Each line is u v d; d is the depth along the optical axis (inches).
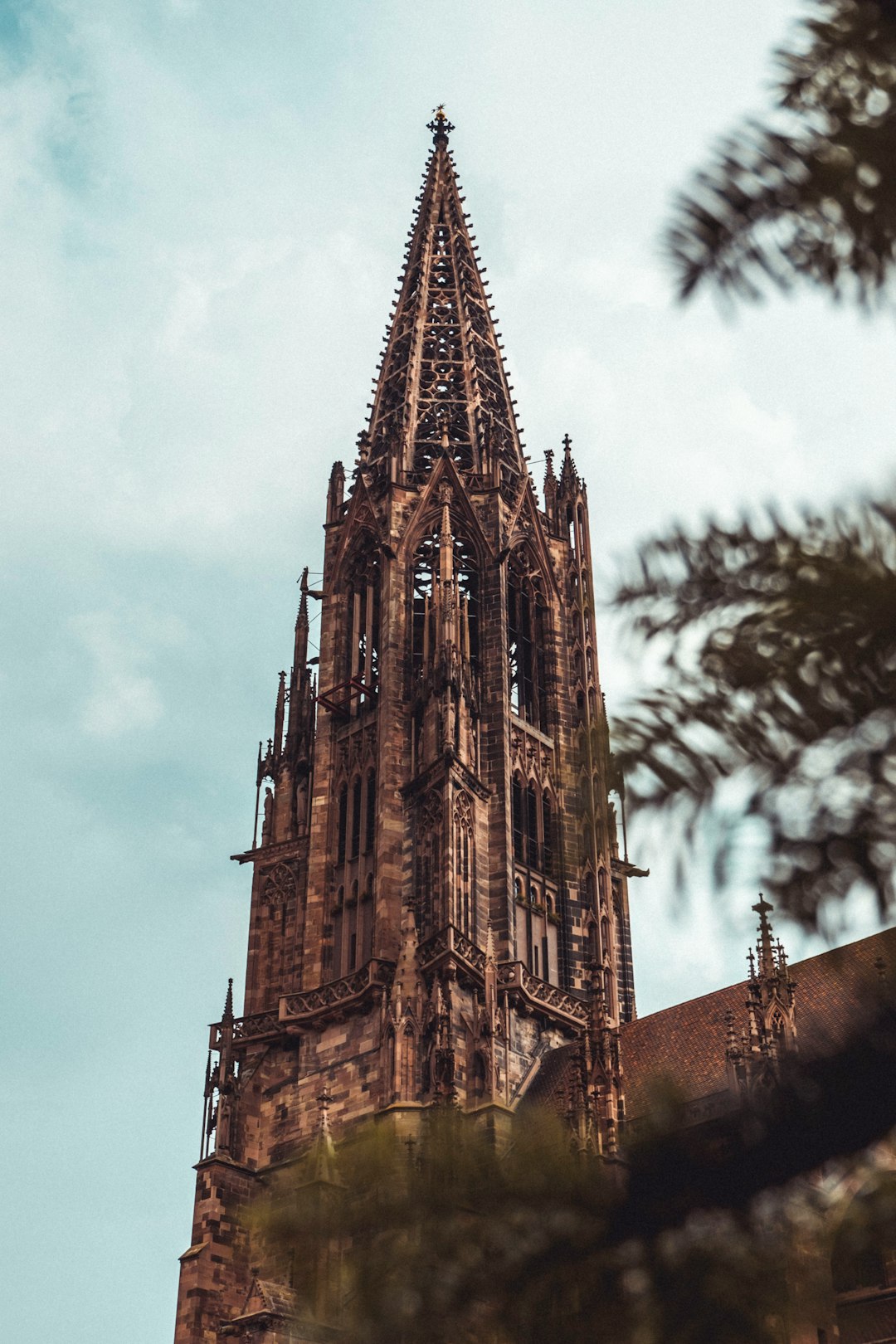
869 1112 286.4
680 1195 297.1
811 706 281.0
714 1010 3297.2
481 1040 3344.0
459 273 4854.8
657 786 283.1
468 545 4153.5
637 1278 293.6
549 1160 310.7
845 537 287.6
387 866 3627.0
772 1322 286.5
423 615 4079.7
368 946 3599.9
